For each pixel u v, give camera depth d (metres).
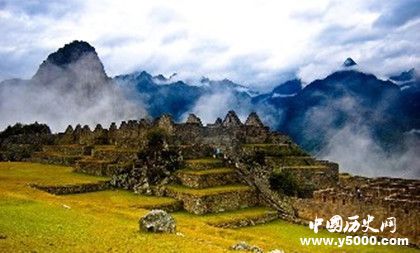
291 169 98.50
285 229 78.31
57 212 55.97
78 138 146.88
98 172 105.56
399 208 71.12
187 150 103.12
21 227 44.66
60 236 42.69
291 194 94.56
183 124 112.06
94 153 117.50
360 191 82.50
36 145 150.75
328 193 81.31
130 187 96.12
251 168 99.19
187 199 85.44
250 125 115.56
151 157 101.06
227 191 87.50
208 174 92.25
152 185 94.31
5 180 90.62
